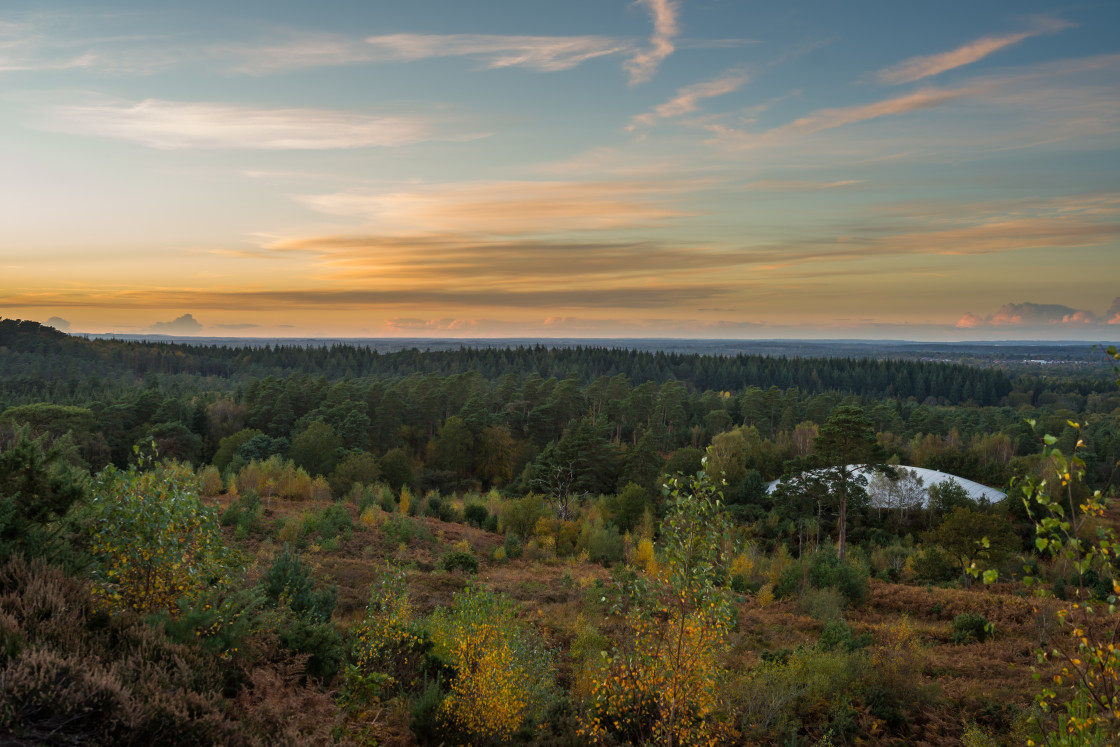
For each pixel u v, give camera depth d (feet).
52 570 24.00
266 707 23.18
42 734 16.01
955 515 130.93
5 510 25.71
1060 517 15.48
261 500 138.92
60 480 28.35
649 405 375.04
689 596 26.04
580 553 134.92
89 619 22.88
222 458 244.63
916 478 206.28
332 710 27.73
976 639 67.26
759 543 175.11
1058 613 16.58
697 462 237.66
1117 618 15.96
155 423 265.75
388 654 36.14
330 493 167.63
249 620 29.76
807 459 166.09
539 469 241.76
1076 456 15.19
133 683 19.45
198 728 18.60
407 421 356.38
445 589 77.36
